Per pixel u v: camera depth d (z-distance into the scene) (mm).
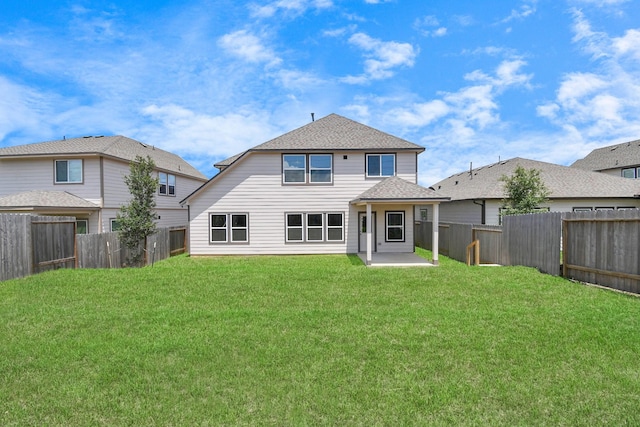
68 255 12180
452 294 8047
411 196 14148
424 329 5691
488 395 3809
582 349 4863
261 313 6680
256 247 18078
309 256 17391
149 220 15133
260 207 18062
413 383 4051
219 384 4062
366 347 5020
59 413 3551
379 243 18312
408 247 18359
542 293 7965
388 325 5922
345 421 3393
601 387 3912
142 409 3605
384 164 18094
